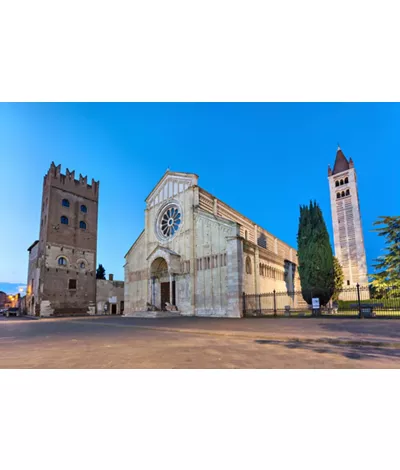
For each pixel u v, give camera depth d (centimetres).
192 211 3666
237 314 2989
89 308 5247
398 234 3000
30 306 5338
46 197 5219
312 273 3241
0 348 1141
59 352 1038
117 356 955
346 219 7825
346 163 8175
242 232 4794
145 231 4269
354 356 927
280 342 1252
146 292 4044
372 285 3116
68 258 5106
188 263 3566
